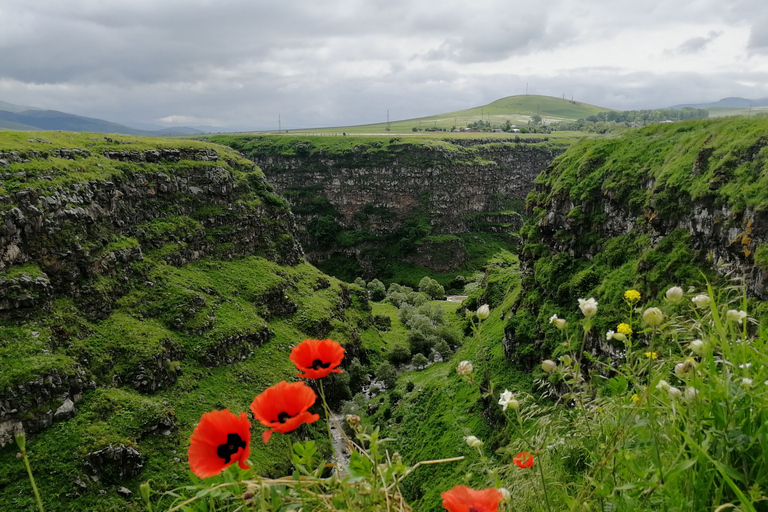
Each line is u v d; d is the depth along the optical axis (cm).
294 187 18112
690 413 412
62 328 4556
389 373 7406
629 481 421
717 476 372
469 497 322
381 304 12481
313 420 336
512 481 664
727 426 381
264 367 6119
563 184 5588
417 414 5978
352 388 7231
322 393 389
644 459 500
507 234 18000
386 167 17438
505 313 7281
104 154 6719
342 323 8150
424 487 3944
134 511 3606
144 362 4875
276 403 358
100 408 4147
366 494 352
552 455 681
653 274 3741
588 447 629
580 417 693
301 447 355
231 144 19600
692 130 4612
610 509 428
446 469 3959
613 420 534
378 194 17538
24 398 3759
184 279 6638
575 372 534
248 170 9631
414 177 17350
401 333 10025
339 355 402
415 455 5138
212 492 324
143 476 3862
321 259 17438
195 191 7869
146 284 6041
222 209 8262
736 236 3120
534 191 6800
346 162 17700
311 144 18375
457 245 16662
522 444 670
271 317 7344
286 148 18412
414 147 17400
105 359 4672
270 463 4238
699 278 3391
